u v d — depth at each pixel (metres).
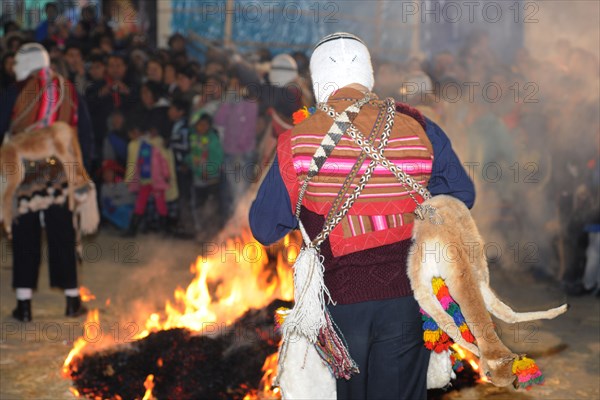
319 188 2.43
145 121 8.80
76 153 5.16
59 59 8.86
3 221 5.06
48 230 5.32
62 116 5.10
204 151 8.67
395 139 2.46
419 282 2.45
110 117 9.02
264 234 2.55
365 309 2.43
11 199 5.03
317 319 2.41
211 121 8.66
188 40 10.69
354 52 2.63
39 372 4.26
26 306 5.33
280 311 2.65
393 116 2.48
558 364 4.54
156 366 3.91
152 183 8.69
